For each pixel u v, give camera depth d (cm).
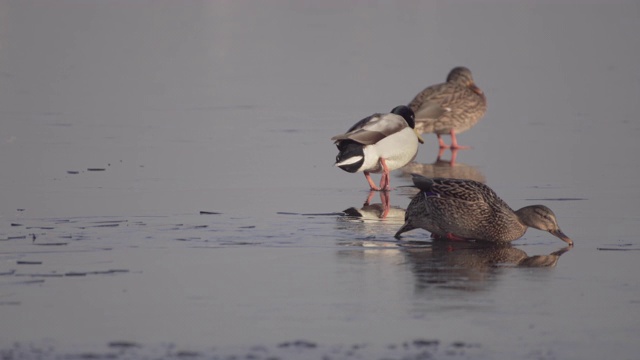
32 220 1419
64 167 1880
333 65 3331
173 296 1041
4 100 2719
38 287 1068
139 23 4325
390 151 1739
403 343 899
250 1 5038
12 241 1281
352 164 1727
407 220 1349
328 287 1076
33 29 4128
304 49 3662
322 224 1424
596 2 5034
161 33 4056
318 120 2456
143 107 2639
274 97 2789
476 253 1250
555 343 900
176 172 1847
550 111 2588
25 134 2244
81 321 958
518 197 1625
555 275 1134
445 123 2239
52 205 1534
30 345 893
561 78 3092
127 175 1811
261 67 3312
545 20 4406
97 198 1595
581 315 979
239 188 1705
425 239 1338
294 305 1010
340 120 2456
